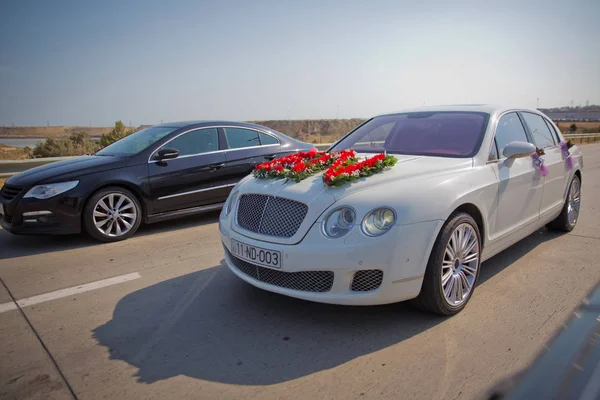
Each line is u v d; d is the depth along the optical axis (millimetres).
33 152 28531
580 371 1017
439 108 4734
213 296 3809
